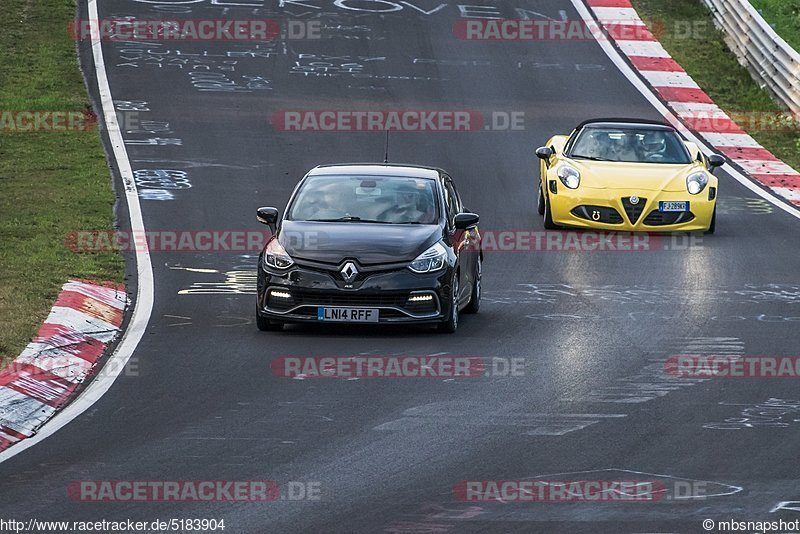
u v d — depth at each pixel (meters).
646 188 65.94
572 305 50.81
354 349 42.59
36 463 30.02
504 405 35.59
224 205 68.50
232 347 42.53
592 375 39.28
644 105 96.62
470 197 73.38
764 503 27.42
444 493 27.86
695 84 102.62
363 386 37.59
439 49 108.00
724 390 37.56
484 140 85.75
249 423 33.50
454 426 33.38
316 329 46.06
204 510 26.67
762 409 35.44
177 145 81.31
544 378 38.81
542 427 33.34
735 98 101.31
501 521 26.12
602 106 95.50
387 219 47.38
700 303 51.22
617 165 68.06
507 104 94.56
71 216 63.50
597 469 29.75
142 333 44.41
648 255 61.25
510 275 56.72
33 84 93.38
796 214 72.88
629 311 49.66
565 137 73.62
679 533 25.56
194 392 36.72
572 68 104.62
